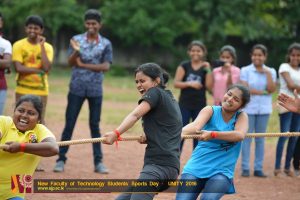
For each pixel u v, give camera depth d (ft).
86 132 71.26
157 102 30.63
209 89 51.85
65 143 30.37
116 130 30.25
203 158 32.58
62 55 184.24
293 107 39.40
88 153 58.34
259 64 51.65
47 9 168.86
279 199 43.78
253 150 64.59
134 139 31.27
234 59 53.31
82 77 49.06
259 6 180.24
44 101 48.83
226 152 32.58
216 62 53.42
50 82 142.51
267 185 48.65
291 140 52.54
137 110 30.19
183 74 52.16
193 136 32.22
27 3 164.86
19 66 47.75
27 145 28.32
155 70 31.27
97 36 49.96
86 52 49.34
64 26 183.21
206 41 181.27
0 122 29.37
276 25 184.24
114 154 58.44
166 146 30.55
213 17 177.68
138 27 174.91
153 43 188.75
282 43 183.73
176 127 31.12
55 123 77.10
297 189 47.70
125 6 177.17
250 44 187.52
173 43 190.08
